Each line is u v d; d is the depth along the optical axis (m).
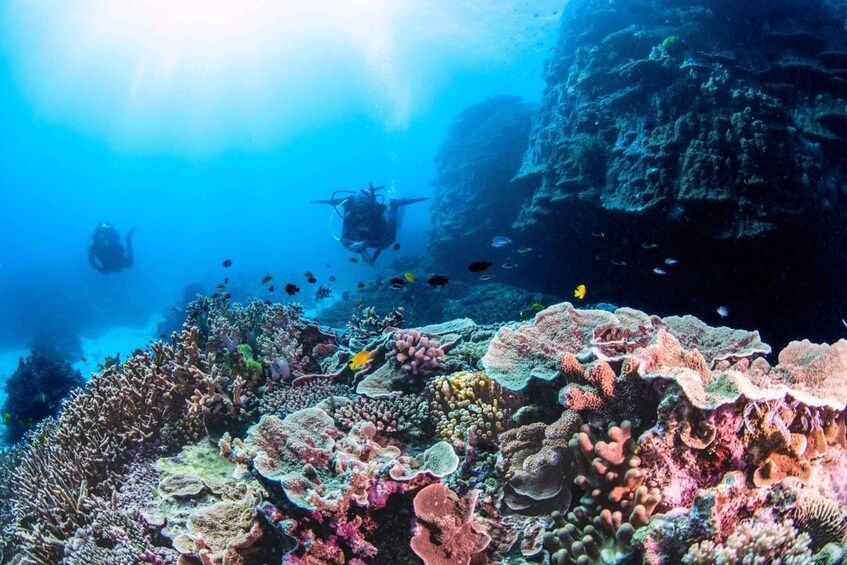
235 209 93.69
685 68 9.66
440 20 38.53
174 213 90.44
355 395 4.86
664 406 2.48
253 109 79.81
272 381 5.31
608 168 10.32
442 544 2.67
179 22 49.47
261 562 2.97
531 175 13.03
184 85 69.25
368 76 65.31
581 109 11.55
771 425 2.47
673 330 4.12
